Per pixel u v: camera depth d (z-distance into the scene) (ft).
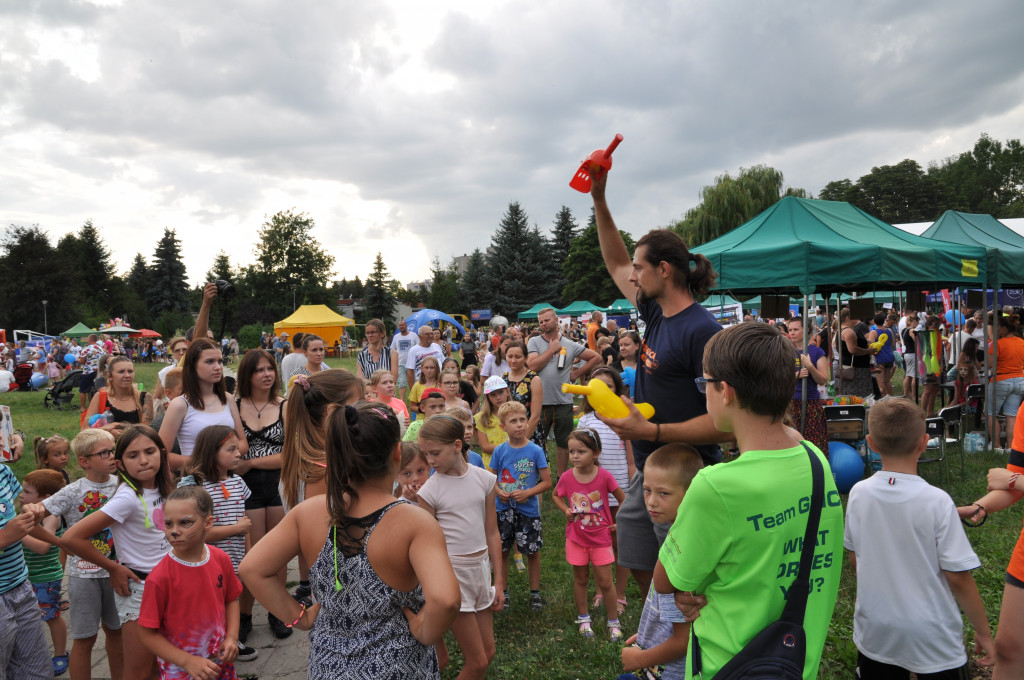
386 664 5.87
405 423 18.51
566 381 22.67
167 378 19.62
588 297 215.31
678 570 5.37
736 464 5.28
